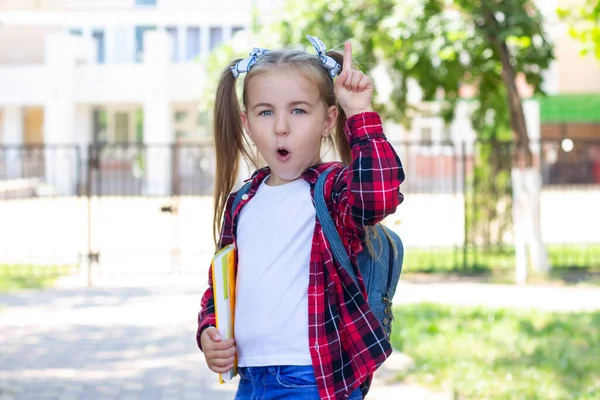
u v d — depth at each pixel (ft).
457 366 21.09
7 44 104.88
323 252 8.41
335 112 8.97
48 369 22.24
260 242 8.66
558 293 35.19
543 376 19.93
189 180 90.68
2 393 19.58
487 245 46.44
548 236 55.98
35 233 57.88
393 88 45.91
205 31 99.45
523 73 44.86
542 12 42.65
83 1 101.96
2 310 31.86
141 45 100.83
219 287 8.55
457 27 39.63
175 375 21.59
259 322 8.46
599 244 52.44
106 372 21.90
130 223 63.36
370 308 8.65
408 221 60.85
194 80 97.30
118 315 30.78
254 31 45.19
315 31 40.86
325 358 8.23
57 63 96.53
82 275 41.60
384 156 8.11
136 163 89.76
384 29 40.70
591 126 103.04
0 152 99.19
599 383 19.25
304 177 8.73
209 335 8.66
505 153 45.68
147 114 97.14
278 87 8.57
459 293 35.29
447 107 48.26
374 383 19.89
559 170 71.61
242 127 9.77
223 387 20.33
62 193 94.02
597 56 37.91
